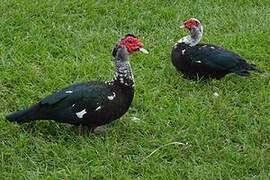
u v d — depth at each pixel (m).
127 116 7.15
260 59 8.64
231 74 8.10
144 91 7.67
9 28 8.98
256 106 7.44
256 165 6.24
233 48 8.84
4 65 8.12
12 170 6.13
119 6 9.87
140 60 8.41
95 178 6.07
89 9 9.69
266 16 9.82
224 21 9.61
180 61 7.91
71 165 6.20
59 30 9.09
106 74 8.04
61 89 7.08
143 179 6.00
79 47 8.66
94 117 6.56
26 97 7.48
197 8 10.01
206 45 7.96
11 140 6.59
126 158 6.37
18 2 9.69
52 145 6.46
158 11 9.83
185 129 6.89
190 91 7.72
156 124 6.98
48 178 5.98
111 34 9.09
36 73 7.94
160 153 6.42
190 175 6.06
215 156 6.39
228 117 7.12
